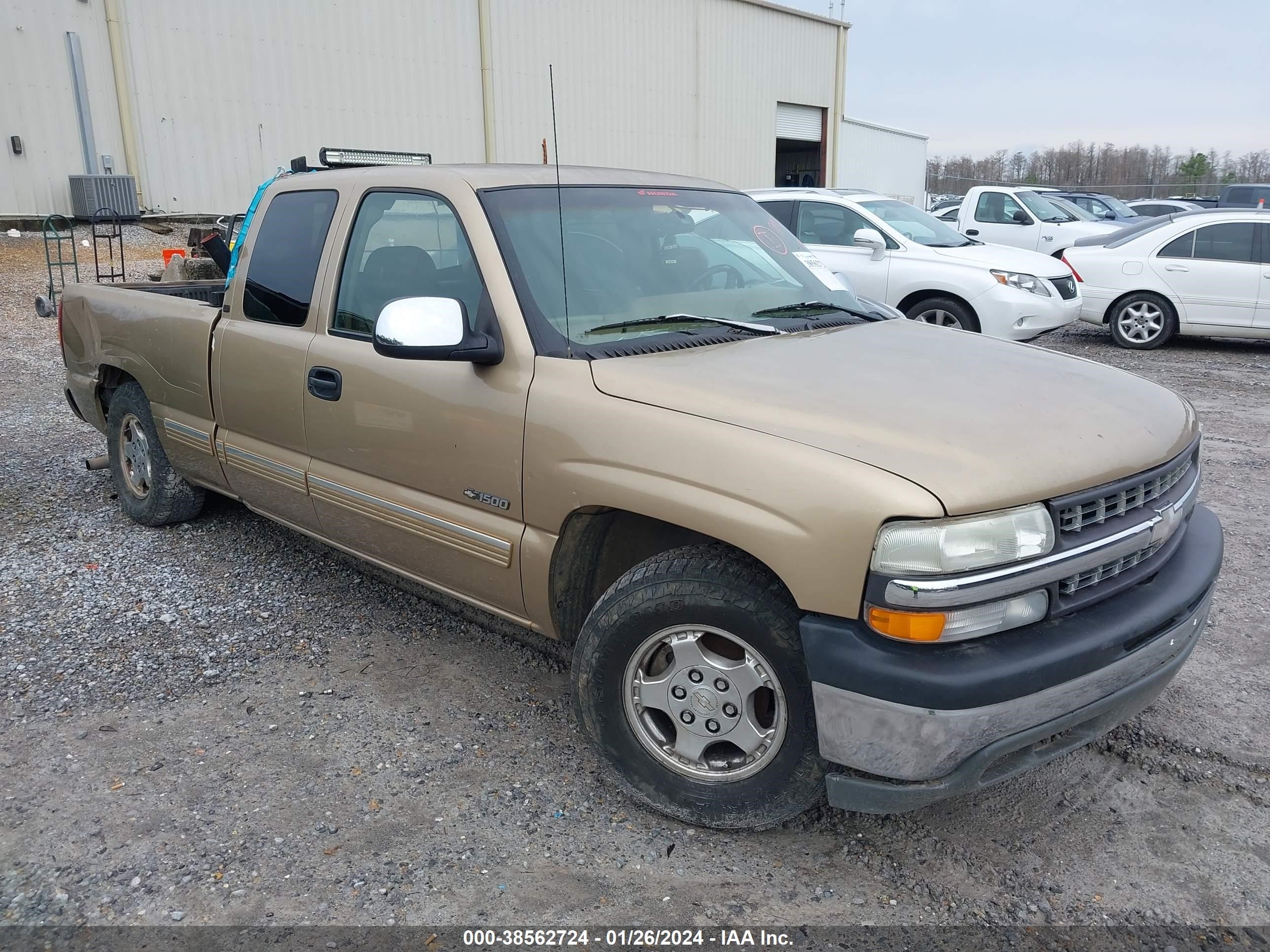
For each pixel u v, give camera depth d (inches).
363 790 113.0
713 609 97.1
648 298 126.5
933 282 368.5
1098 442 97.3
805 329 131.0
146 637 149.7
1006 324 360.2
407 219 131.6
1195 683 138.3
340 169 153.9
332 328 139.9
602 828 107.2
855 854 103.6
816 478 89.0
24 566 176.1
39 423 281.6
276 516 162.7
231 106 727.7
